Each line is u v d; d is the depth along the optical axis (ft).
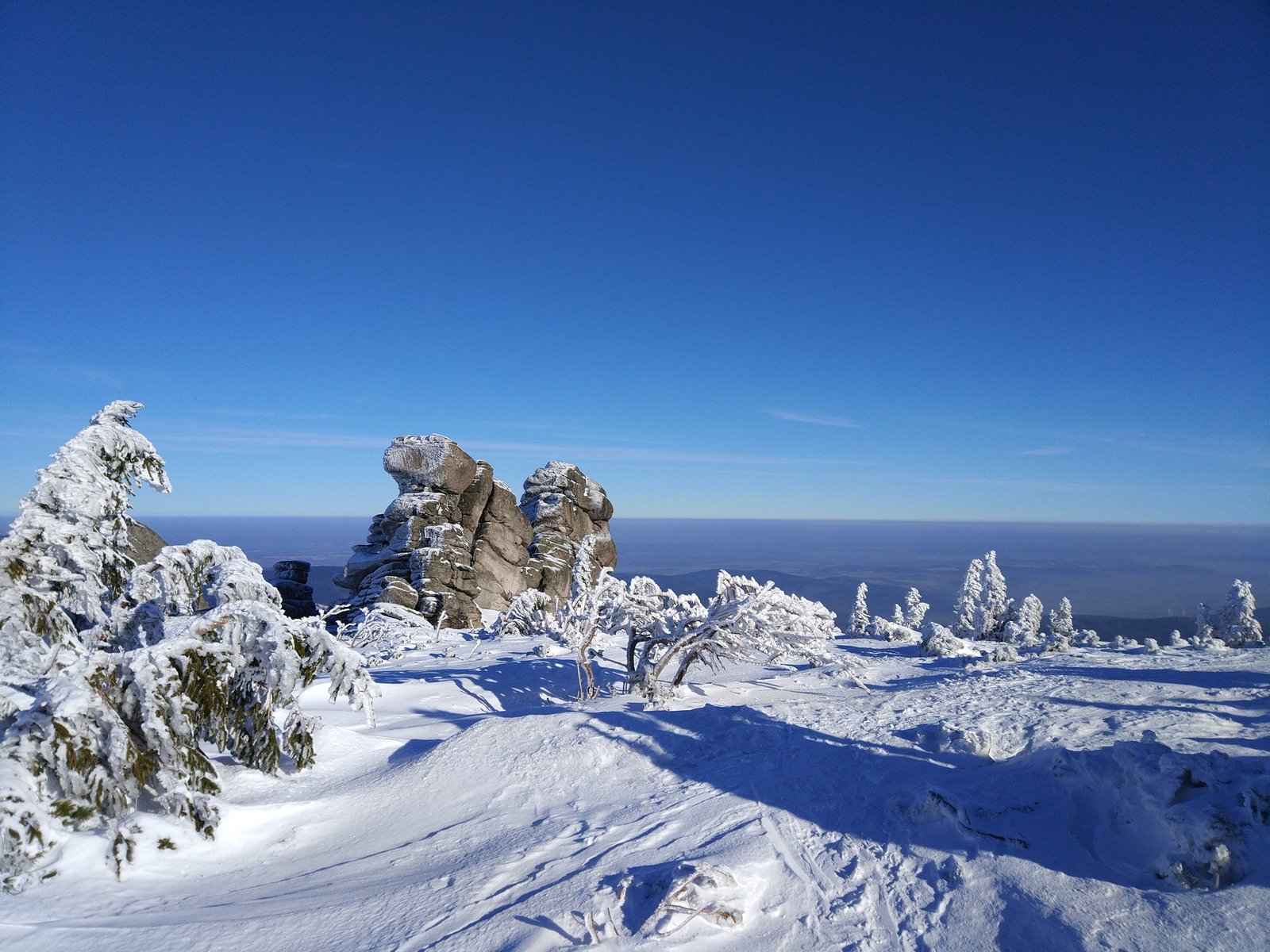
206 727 24.13
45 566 26.35
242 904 16.99
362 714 38.60
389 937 15.10
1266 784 14.61
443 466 103.71
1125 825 15.75
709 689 40.81
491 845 19.99
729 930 14.49
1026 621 93.30
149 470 30.71
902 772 22.11
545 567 113.60
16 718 19.97
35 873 17.47
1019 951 12.92
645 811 21.22
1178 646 57.72
